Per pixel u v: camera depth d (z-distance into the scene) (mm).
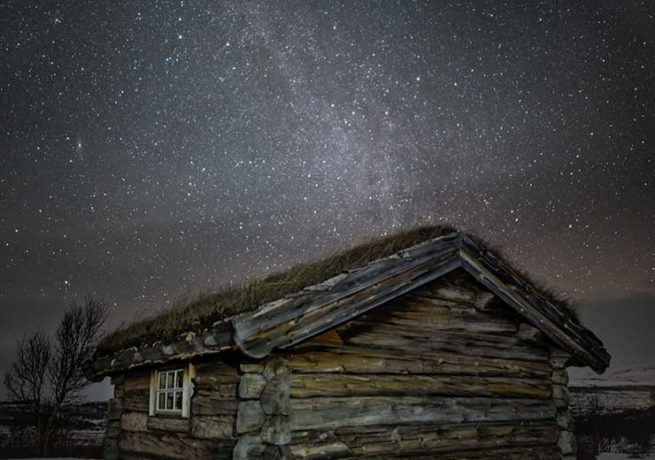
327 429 5453
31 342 24125
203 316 5719
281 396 5230
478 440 6500
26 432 22250
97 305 25047
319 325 5203
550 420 7262
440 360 6398
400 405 5977
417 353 6242
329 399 5539
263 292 5516
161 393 7109
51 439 22031
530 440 6977
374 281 5609
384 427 5820
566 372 7559
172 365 6809
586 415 26641
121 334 8094
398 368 6055
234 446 5242
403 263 5852
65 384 23688
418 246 6020
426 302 6441
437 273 6188
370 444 5684
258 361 5281
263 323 4848
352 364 5758
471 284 6828
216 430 5562
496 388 6805
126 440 7668
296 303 5047
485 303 6754
